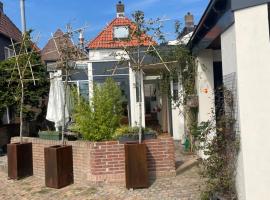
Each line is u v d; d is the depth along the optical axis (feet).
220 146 13.70
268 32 11.68
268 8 11.80
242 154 12.17
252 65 11.87
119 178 17.71
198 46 20.35
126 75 31.14
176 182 17.08
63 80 22.08
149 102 36.88
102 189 16.80
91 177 17.83
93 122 18.63
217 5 13.88
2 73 29.12
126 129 18.37
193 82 22.76
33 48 23.80
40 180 19.51
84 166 18.08
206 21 16.37
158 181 17.40
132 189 16.33
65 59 20.42
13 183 19.21
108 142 17.87
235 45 12.18
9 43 42.86
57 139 20.01
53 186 17.75
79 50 20.54
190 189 15.85
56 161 17.66
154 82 34.22
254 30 11.82
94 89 19.86
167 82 26.17
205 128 14.85
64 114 20.38
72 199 15.74
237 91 12.30
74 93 21.31
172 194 15.35
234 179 13.29
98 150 17.78
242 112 12.03
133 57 19.71
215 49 21.20
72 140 19.71
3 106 29.96
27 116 32.22
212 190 13.73
